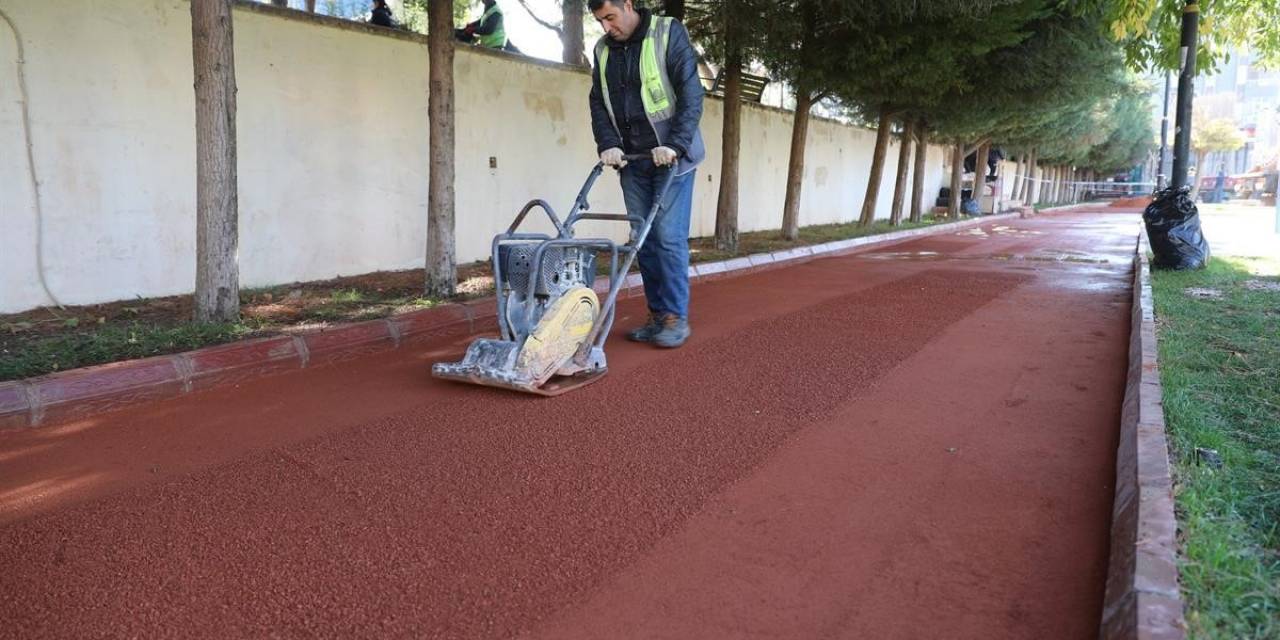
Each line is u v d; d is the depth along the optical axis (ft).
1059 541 7.80
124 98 18.65
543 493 9.00
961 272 29.32
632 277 24.27
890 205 69.51
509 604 6.78
